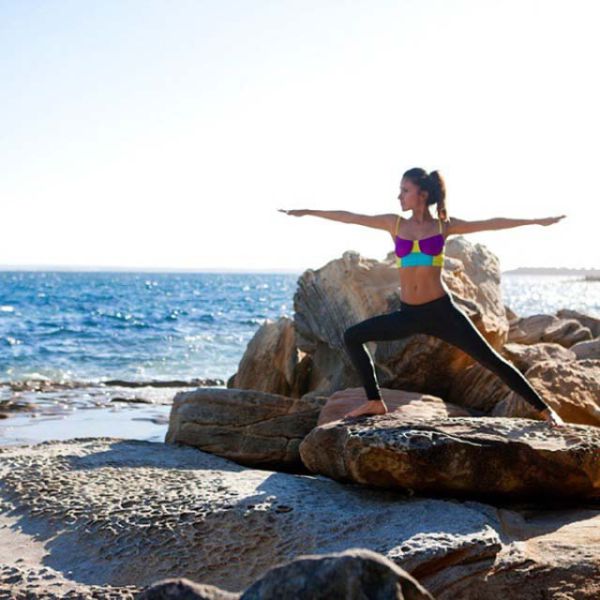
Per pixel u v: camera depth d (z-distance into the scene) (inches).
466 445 226.7
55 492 247.9
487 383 350.0
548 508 232.5
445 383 366.9
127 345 1262.3
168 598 108.7
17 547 212.5
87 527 217.9
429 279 252.2
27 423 509.7
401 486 233.9
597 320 674.2
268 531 205.9
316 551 194.1
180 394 361.7
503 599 175.9
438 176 252.8
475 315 356.5
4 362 1000.9
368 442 232.7
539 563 183.5
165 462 293.4
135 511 223.1
